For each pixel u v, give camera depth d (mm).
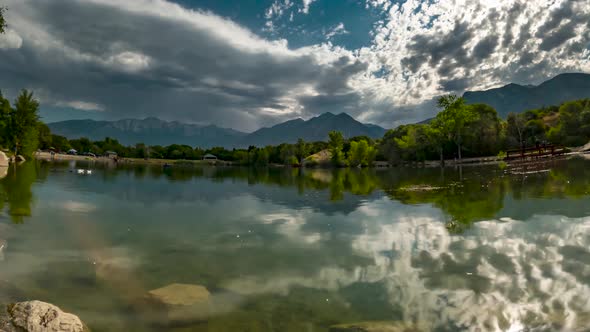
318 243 9953
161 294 6367
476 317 4957
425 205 16188
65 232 11281
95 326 5379
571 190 16625
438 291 5953
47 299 6297
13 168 45719
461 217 12266
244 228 12312
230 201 20250
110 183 31359
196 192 25641
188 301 6113
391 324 4965
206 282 7074
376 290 6254
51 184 27391
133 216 14680
